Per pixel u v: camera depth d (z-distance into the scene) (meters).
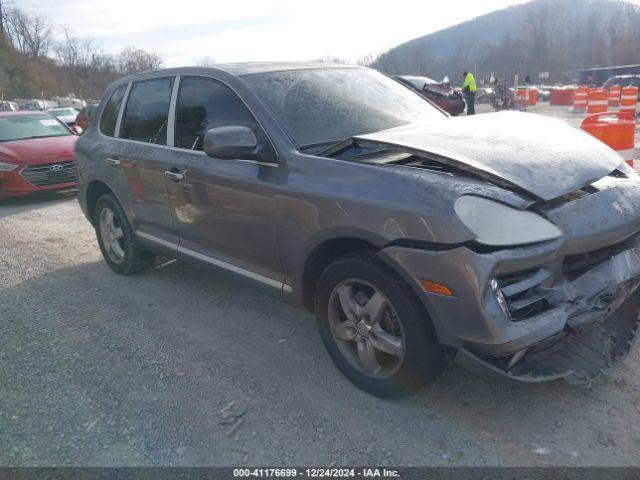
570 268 2.73
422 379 2.81
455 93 18.72
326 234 2.97
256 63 4.09
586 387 3.05
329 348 3.23
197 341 3.88
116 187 4.78
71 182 9.33
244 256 3.66
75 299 4.77
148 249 4.75
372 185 2.79
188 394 3.23
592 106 12.82
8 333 4.16
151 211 4.43
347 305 3.05
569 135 3.30
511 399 3.00
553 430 2.74
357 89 3.98
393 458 2.62
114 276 5.28
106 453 2.77
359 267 2.86
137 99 4.68
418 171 2.76
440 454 2.62
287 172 3.20
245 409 3.05
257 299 4.55
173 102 4.20
